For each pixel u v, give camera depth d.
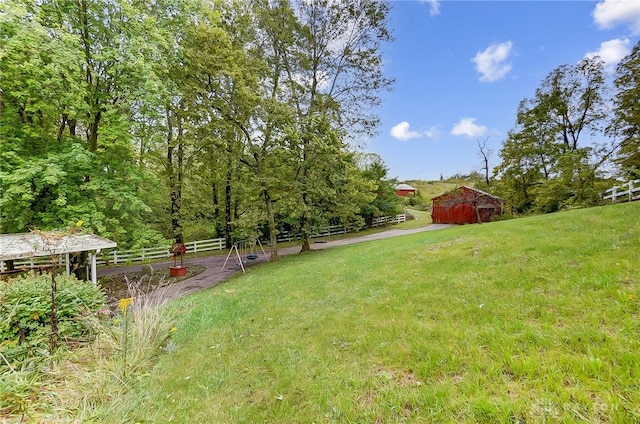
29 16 8.33
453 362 2.62
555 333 2.68
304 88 15.12
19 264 15.34
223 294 7.92
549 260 4.69
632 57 15.45
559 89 20.77
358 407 2.34
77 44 9.24
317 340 3.77
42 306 4.56
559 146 21.11
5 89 8.97
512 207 24.14
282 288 7.22
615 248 4.52
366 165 31.12
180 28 11.72
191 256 19.09
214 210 21.42
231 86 12.33
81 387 3.18
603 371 2.08
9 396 2.83
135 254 11.83
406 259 7.26
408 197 47.03
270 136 13.38
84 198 9.79
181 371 3.57
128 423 2.60
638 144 15.58
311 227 16.23
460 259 6.05
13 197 8.68
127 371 3.52
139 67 9.45
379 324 3.84
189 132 12.26
